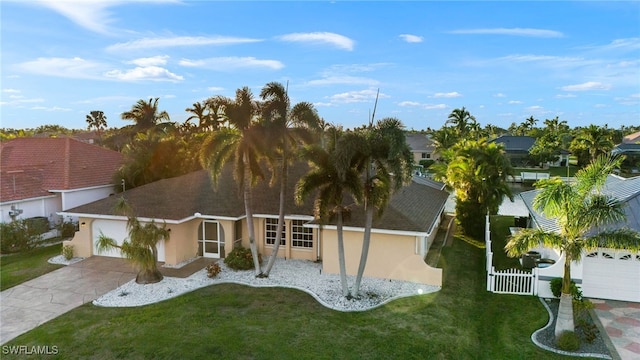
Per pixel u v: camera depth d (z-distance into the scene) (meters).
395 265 18.72
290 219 21.86
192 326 14.18
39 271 20.22
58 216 29.17
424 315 15.05
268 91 17.14
